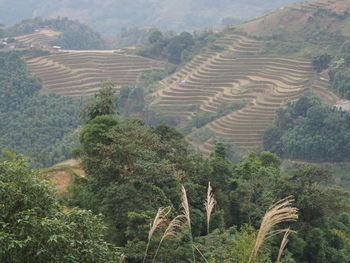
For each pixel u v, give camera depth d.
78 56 136.25
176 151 33.78
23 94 107.12
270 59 128.62
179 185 28.11
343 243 34.59
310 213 33.12
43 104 104.88
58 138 91.69
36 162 58.97
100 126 31.75
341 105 97.38
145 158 27.41
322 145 86.38
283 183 33.53
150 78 134.25
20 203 11.38
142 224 22.53
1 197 11.21
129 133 30.12
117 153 27.38
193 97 120.25
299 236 31.89
